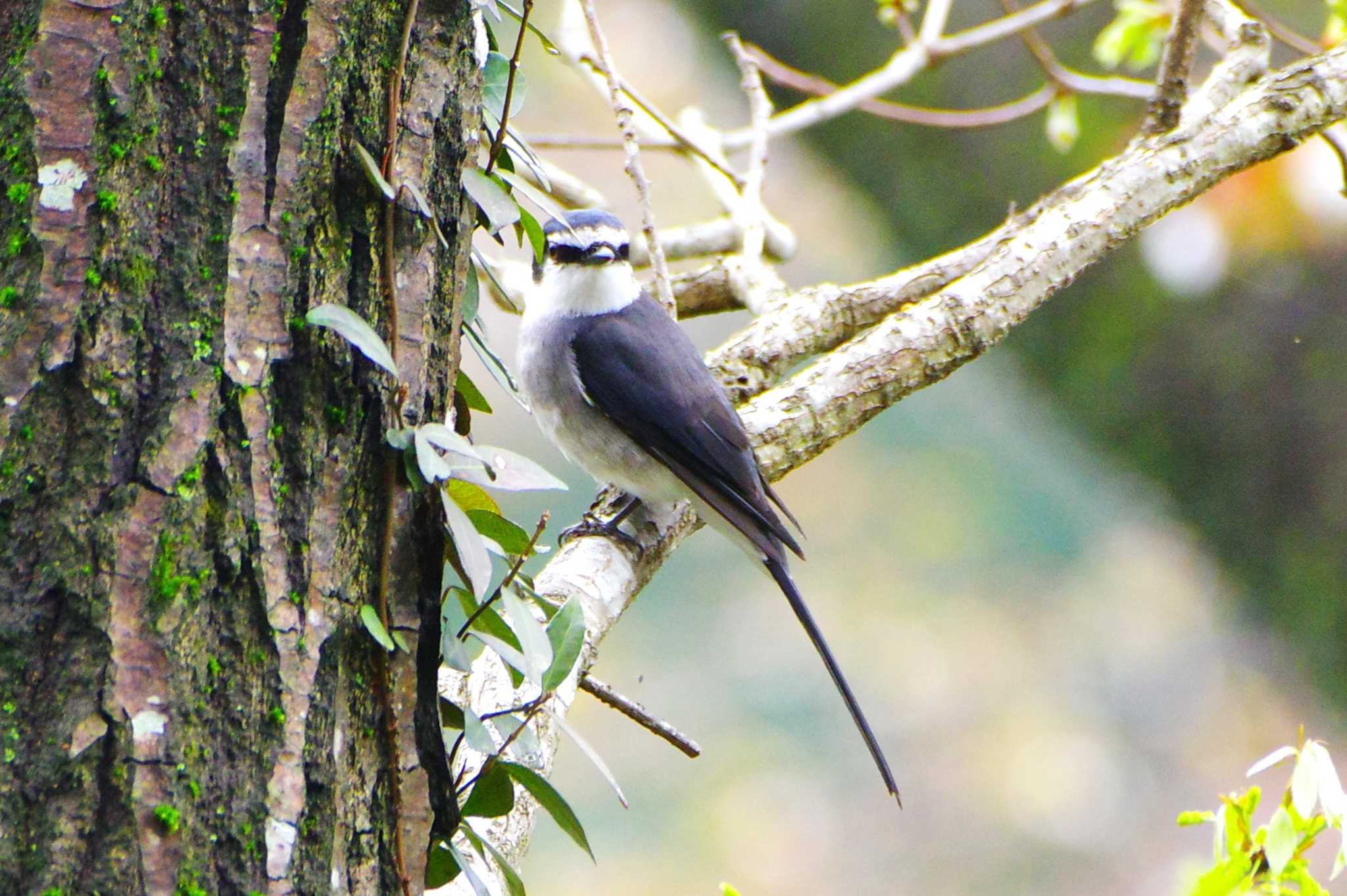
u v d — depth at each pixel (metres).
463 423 4.75
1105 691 18.45
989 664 18.58
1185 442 12.59
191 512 3.29
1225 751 17.59
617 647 18.22
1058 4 10.70
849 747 17.86
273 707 3.36
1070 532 19.88
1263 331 11.66
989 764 17.86
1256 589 13.30
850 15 13.59
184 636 3.25
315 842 3.39
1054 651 18.78
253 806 3.28
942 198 13.64
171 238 3.38
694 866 16.42
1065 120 10.89
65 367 3.22
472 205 4.15
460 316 4.12
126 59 3.35
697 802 16.97
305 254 3.54
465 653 3.93
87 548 3.19
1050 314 12.76
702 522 8.64
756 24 14.23
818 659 18.44
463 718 4.07
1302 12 12.41
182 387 3.33
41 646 3.14
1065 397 13.60
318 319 3.43
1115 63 10.76
